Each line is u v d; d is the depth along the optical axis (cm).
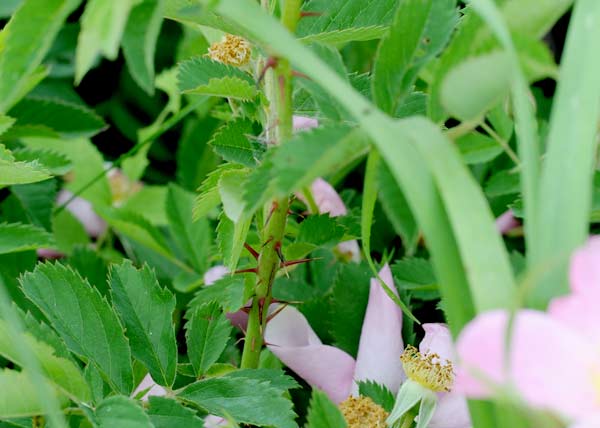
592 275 26
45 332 33
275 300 37
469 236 26
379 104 30
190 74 36
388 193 29
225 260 35
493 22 27
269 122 34
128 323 35
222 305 36
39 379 28
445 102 28
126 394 34
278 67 31
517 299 25
